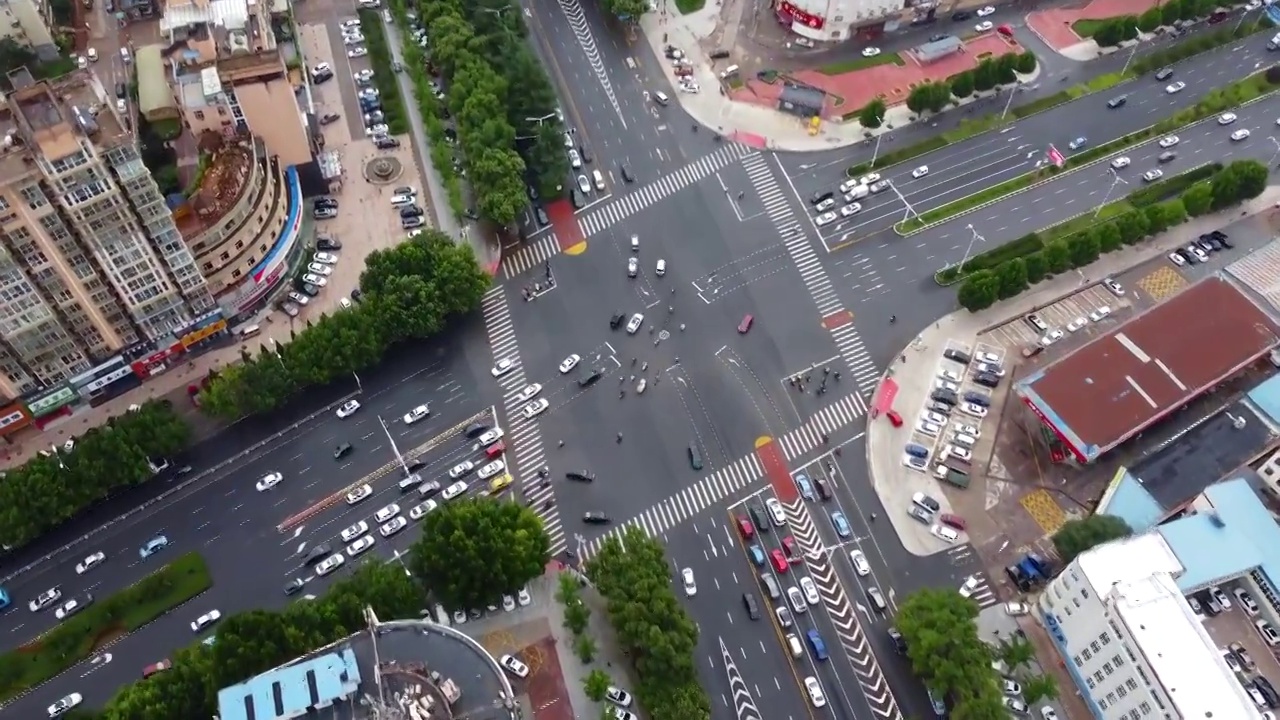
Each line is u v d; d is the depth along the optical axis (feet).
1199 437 654.12
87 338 652.89
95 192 574.56
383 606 563.48
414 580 591.78
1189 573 573.33
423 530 615.98
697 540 641.40
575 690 574.56
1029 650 559.79
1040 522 646.33
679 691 540.93
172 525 641.40
